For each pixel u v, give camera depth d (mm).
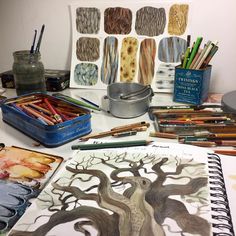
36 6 938
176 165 490
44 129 565
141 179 455
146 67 873
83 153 543
